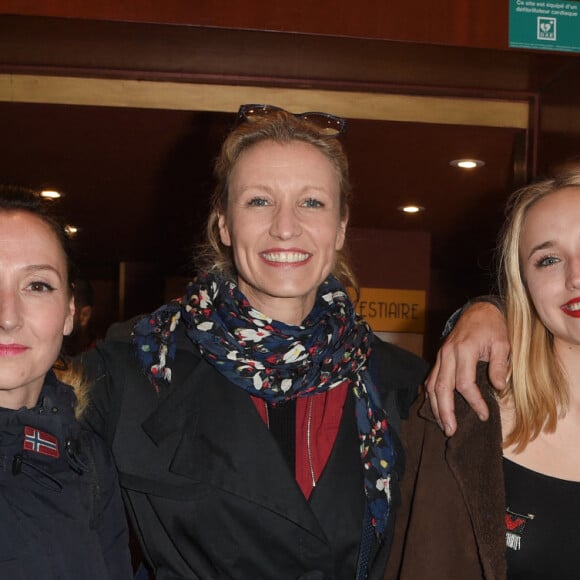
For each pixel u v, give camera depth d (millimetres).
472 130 3596
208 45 3021
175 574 1652
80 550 1437
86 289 5059
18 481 1394
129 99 3414
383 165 4348
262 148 1774
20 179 4895
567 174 1728
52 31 2910
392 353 1984
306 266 1751
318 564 1655
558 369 1747
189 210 5758
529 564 1632
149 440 1693
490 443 1703
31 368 1438
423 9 2910
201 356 1795
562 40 2973
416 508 1759
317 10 2852
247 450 1685
